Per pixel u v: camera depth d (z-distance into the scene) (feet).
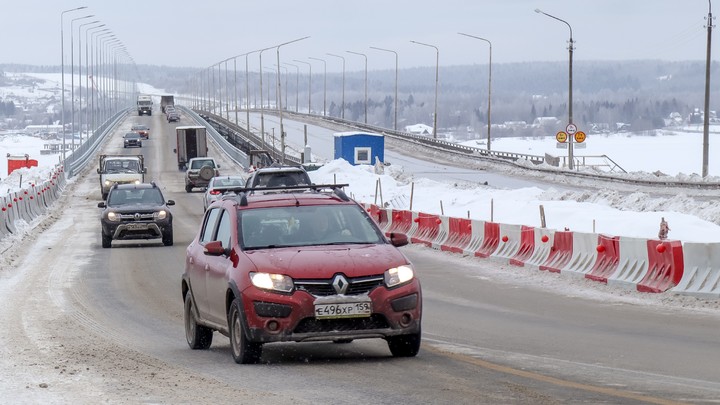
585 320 57.41
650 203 133.39
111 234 118.83
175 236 136.77
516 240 93.15
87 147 396.37
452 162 358.84
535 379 36.32
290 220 44.70
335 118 630.33
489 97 369.09
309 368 40.37
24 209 158.92
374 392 34.06
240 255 43.01
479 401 31.78
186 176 253.65
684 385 34.86
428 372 38.40
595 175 247.50
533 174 284.61
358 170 223.10
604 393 32.99
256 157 323.16
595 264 77.41
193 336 49.24
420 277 85.05
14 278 89.97
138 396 35.04
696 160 623.77
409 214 123.95
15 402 34.73
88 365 43.45
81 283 85.05
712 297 63.26
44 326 59.52
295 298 40.40
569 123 281.74
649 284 69.15
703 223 103.50
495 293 72.79
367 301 40.52
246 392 35.04
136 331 57.36
